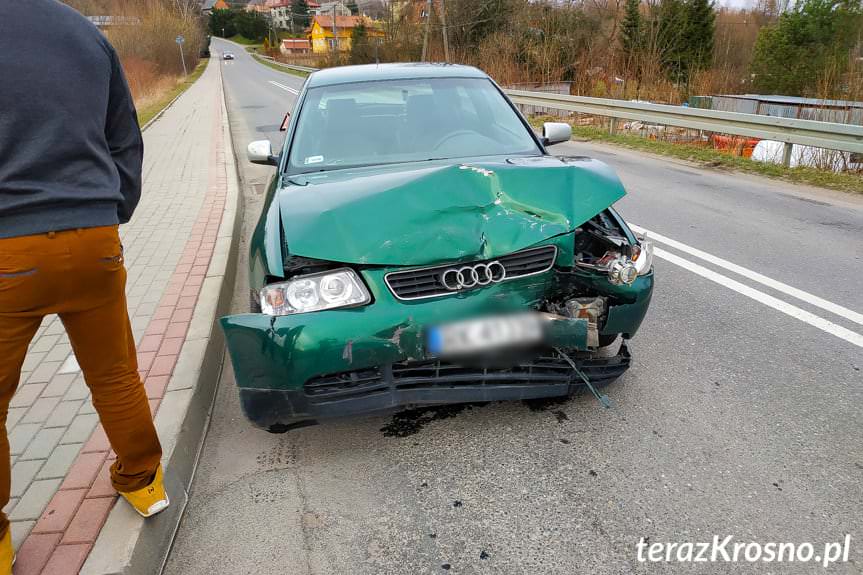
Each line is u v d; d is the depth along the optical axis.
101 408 2.10
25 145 1.67
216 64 77.94
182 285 4.57
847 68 10.81
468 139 3.64
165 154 11.64
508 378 2.62
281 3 149.88
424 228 2.54
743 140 11.34
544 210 2.68
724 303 4.20
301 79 43.47
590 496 2.39
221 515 2.41
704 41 31.05
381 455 2.71
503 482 2.49
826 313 3.99
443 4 31.44
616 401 3.04
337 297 2.39
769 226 6.16
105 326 1.97
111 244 1.85
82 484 2.44
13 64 1.63
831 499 2.33
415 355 2.41
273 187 3.47
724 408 2.95
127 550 2.06
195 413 2.96
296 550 2.20
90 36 1.79
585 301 2.70
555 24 21.34
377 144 3.58
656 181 8.62
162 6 52.00
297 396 2.40
